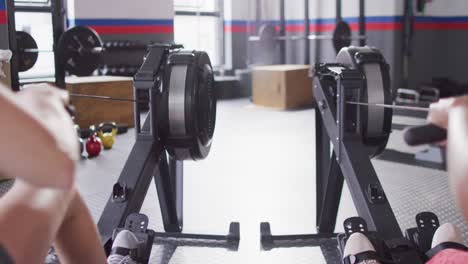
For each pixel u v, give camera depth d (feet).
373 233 5.80
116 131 17.21
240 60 29.66
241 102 26.37
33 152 1.94
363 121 8.20
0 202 3.04
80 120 18.29
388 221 6.39
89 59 15.44
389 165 13.79
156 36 25.88
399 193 11.30
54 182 2.01
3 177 11.67
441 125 2.51
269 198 11.15
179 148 8.16
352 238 5.28
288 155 15.08
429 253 5.45
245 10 29.35
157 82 7.86
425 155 14.16
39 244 2.93
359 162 7.28
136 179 7.14
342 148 7.57
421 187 11.75
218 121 20.79
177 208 9.10
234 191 11.67
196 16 28.55
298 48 29.94
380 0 26.45
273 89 23.88
